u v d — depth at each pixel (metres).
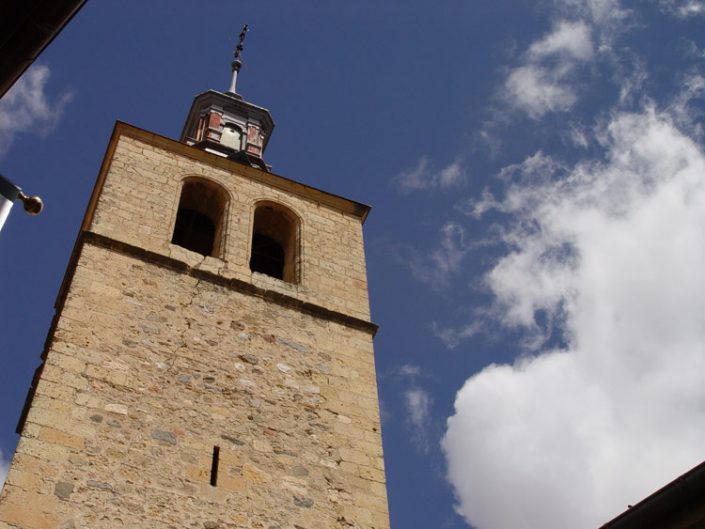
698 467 8.98
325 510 14.12
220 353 16.23
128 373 14.79
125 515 12.38
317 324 18.30
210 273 18.05
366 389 17.08
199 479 13.55
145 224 19.05
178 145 22.78
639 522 9.41
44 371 14.03
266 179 23.30
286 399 15.97
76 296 15.86
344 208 23.67
